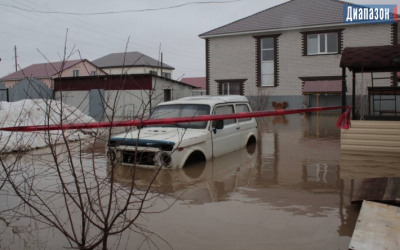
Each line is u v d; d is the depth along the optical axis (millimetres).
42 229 3664
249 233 3525
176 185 5234
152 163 6203
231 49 24172
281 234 3496
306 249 3176
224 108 7727
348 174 5949
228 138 7711
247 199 4613
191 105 7273
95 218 3906
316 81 21734
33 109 10695
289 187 5168
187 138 6277
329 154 7840
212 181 5484
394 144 8078
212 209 4223
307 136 10945
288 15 23625
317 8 23469
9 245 3312
